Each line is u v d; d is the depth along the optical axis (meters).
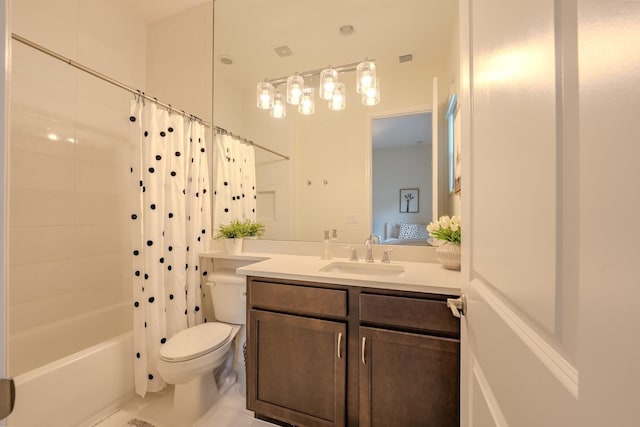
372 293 1.16
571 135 0.28
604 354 0.23
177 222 1.75
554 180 0.31
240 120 2.03
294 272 1.31
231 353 1.76
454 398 1.04
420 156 1.64
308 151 1.87
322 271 1.34
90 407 1.37
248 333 1.37
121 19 2.09
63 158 1.75
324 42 1.80
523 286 0.39
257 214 1.99
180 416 1.41
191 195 1.89
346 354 1.19
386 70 1.69
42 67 1.64
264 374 1.33
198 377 1.44
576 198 0.27
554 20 0.31
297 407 1.27
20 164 1.56
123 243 2.09
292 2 1.85
